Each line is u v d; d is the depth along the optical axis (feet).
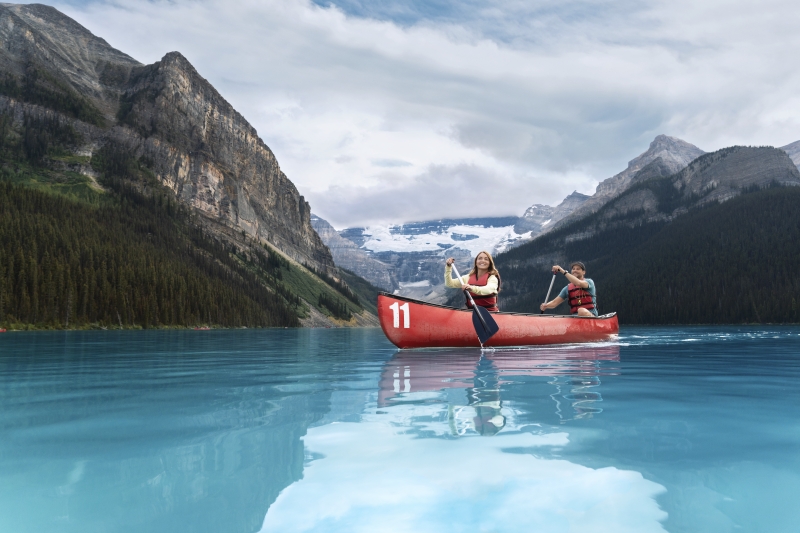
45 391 14.80
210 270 458.50
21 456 7.39
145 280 276.41
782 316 392.27
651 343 42.83
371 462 7.06
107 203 528.22
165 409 11.57
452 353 29.48
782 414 10.63
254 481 6.25
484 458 7.25
